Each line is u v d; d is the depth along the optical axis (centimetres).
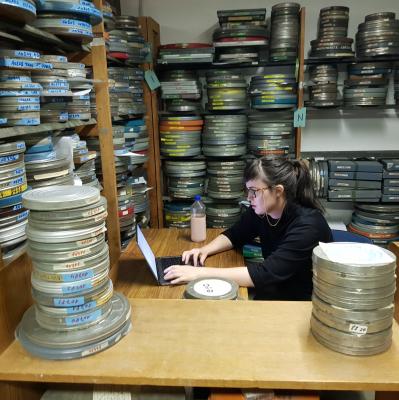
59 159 124
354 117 300
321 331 85
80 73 143
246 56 262
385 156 298
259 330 91
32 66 109
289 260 146
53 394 87
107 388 87
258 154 275
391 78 288
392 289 80
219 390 79
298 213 155
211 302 104
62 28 128
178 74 270
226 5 295
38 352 83
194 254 171
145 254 149
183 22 301
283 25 258
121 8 300
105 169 175
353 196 273
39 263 84
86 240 84
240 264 167
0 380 80
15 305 91
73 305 85
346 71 288
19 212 100
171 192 287
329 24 254
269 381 75
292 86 265
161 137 279
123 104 227
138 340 88
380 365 79
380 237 279
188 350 84
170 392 86
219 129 268
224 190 277
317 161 283
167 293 139
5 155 95
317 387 75
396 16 284
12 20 108
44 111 126
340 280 79
